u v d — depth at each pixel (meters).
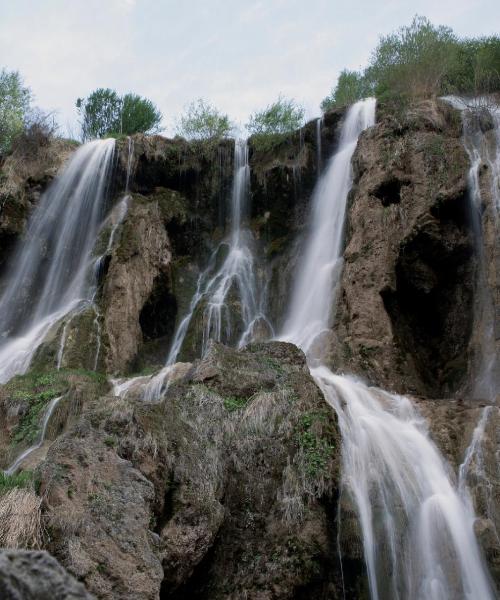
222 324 18.66
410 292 15.49
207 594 7.76
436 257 15.36
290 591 7.75
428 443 10.38
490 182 15.06
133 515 6.76
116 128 28.22
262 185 21.25
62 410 11.89
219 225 21.88
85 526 6.38
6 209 19.95
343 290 15.58
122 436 7.64
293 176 20.73
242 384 9.66
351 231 16.25
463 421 10.72
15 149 21.58
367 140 17.23
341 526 8.41
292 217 20.61
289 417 9.10
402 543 8.79
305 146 20.72
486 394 13.15
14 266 19.86
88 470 7.00
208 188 22.14
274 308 18.98
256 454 8.79
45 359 15.86
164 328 19.42
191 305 19.69
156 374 12.51
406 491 9.40
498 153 15.87
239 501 8.46
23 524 6.20
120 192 21.30
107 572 6.16
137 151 21.69
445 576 8.75
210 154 22.25
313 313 17.09
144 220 19.84
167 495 7.58
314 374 11.91
